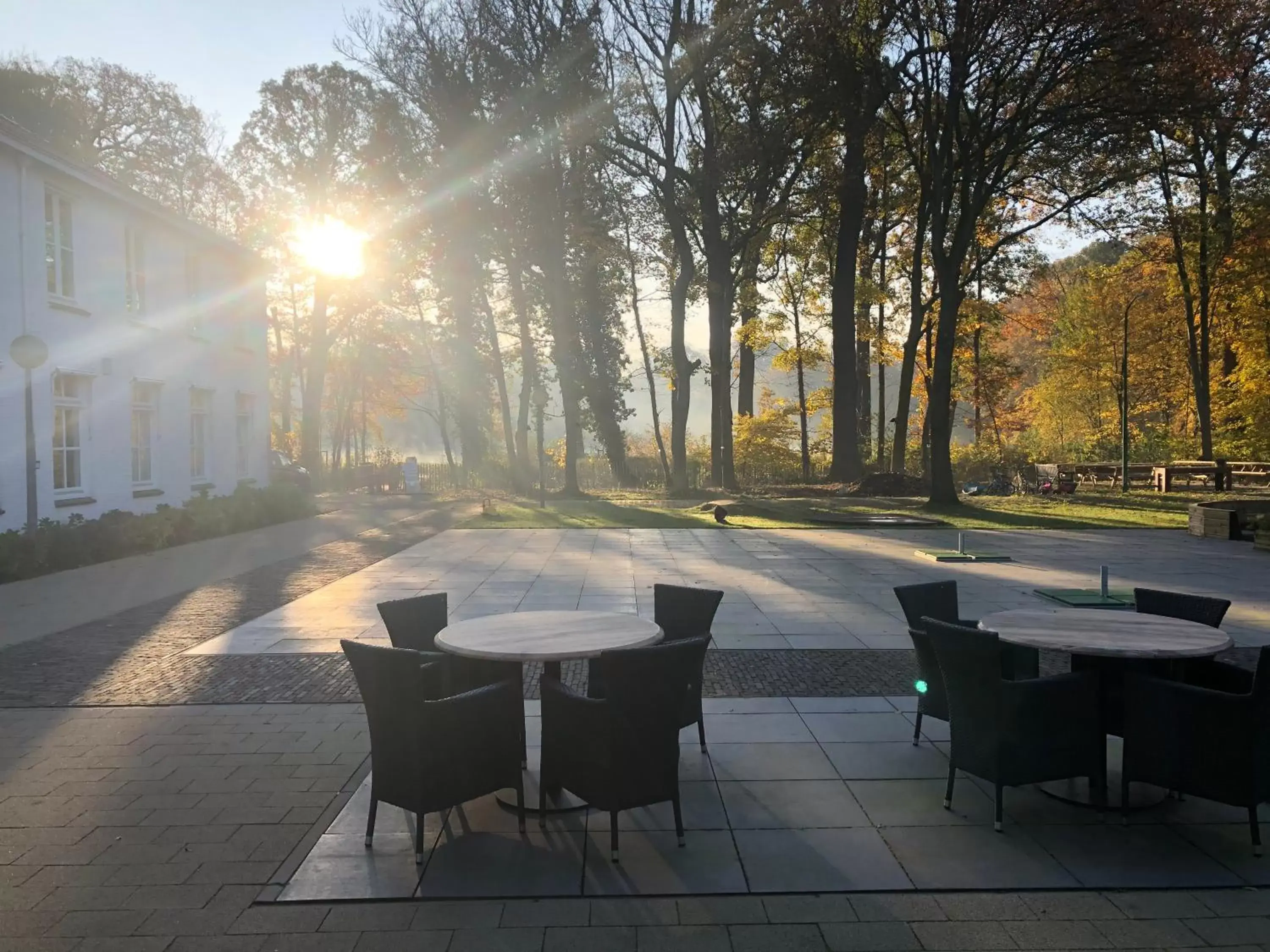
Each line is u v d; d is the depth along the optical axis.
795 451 38.16
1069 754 4.03
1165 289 35.28
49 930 3.17
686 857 3.71
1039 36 20.22
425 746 3.64
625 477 34.78
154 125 29.25
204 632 8.27
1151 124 20.66
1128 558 13.51
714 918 3.23
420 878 3.54
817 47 22.97
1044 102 22.50
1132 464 31.92
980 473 35.84
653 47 26.64
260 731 5.35
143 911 3.29
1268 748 3.68
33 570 11.90
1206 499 25.59
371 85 29.39
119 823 4.05
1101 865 3.62
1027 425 49.69
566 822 4.07
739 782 4.52
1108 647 4.08
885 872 3.56
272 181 31.67
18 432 13.19
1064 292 40.81
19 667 6.94
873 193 33.09
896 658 7.13
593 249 28.84
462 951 3.02
